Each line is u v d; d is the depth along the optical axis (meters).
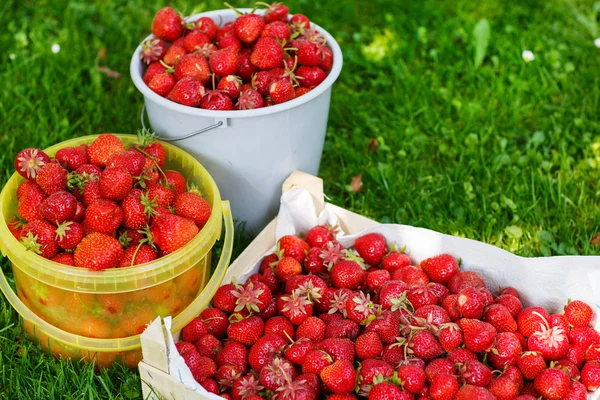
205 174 1.24
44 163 1.17
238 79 1.26
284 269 1.24
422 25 1.75
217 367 1.16
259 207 1.34
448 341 1.14
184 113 1.23
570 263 1.19
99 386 1.18
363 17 1.78
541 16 1.77
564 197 1.40
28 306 1.18
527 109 1.58
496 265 1.23
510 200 1.40
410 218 1.40
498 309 1.17
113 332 1.16
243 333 1.17
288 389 1.09
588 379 1.13
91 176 1.17
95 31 1.70
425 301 1.19
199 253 1.15
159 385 1.12
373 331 1.16
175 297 1.16
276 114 1.24
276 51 1.27
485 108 1.58
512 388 1.10
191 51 1.30
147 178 1.19
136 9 1.75
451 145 1.52
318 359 1.12
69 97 1.54
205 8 1.77
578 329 1.17
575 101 1.58
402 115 1.56
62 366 1.17
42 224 1.13
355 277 1.22
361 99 1.59
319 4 1.79
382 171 1.44
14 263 1.13
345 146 1.50
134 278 1.11
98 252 1.11
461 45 1.72
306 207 1.29
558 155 1.48
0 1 1.75
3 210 1.18
